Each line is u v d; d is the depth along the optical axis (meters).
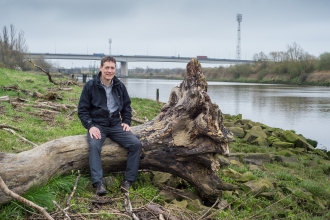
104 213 4.75
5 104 11.75
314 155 13.03
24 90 15.36
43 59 79.19
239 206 6.54
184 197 6.09
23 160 5.01
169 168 6.04
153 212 4.84
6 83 17.59
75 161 5.57
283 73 79.75
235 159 10.26
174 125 5.96
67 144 5.54
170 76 133.25
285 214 6.81
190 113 5.97
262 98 38.84
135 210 4.85
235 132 14.19
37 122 10.10
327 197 8.29
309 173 10.36
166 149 5.89
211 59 91.31
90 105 5.80
